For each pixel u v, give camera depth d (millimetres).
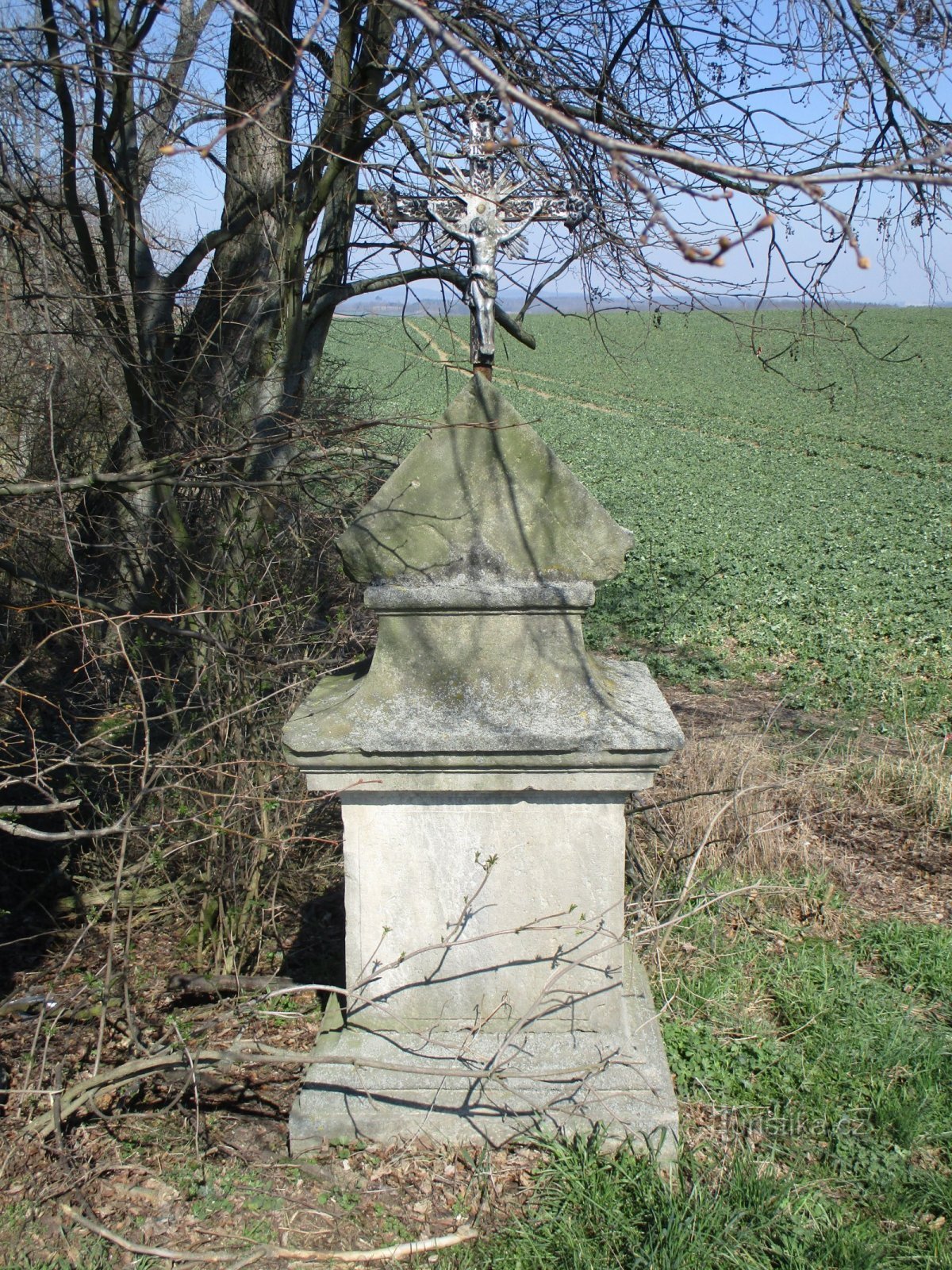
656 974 4645
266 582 4988
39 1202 3303
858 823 6836
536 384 41188
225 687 4727
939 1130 3658
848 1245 3076
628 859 5574
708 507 20922
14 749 5648
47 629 5918
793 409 35625
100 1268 3064
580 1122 3506
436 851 3541
